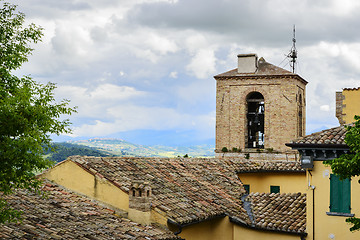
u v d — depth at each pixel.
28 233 16.05
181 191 23.95
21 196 19.33
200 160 30.86
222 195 25.98
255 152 34.97
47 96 12.82
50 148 13.02
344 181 21.95
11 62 13.41
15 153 11.88
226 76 36.03
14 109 11.88
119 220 19.81
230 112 36.00
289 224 23.05
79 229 17.55
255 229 23.69
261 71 35.62
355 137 15.63
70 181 22.28
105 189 21.34
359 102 26.12
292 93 34.47
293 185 31.84
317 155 22.38
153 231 19.45
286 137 34.44
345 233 21.75
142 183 20.47
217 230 24.34
